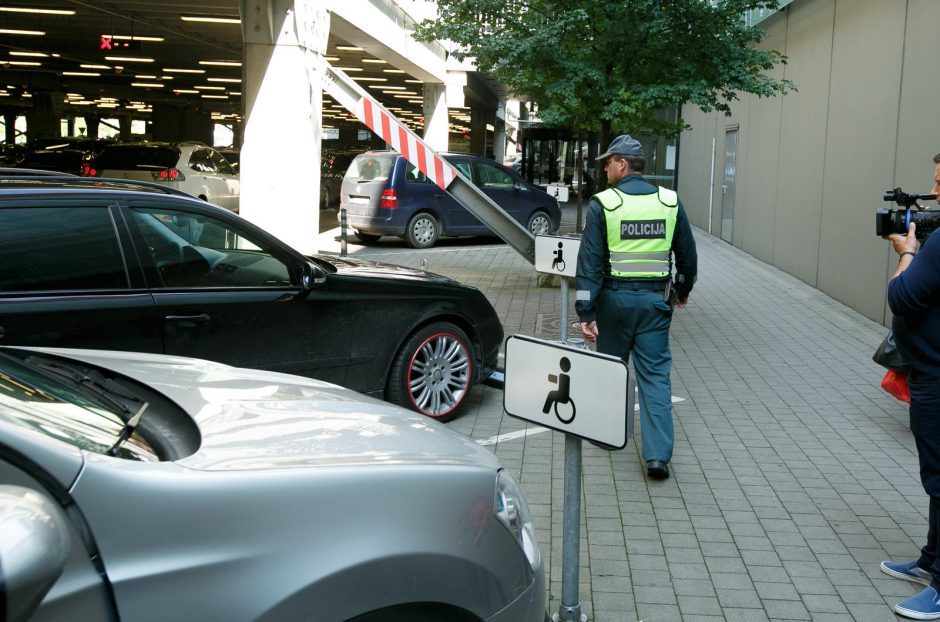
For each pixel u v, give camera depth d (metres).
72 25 24.98
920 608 3.84
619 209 5.35
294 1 14.91
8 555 1.45
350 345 5.81
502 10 11.16
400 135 10.76
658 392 5.48
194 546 1.88
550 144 41.19
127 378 2.72
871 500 5.19
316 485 2.11
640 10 9.95
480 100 43.91
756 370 8.33
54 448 1.79
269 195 15.38
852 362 8.70
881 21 10.95
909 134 9.95
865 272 11.27
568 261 6.85
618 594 4.00
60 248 4.57
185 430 2.32
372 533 2.14
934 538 4.05
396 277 6.18
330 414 2.64
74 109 68.81
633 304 5.39
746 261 17.03
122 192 4.86
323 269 5.88
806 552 4.48
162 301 4.88
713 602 3.95
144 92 53.91
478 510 2.44
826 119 13.17
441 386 6.47
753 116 17.97
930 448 3.79
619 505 5.05
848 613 3.88
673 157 27.70
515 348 3.56
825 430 6.51
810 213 13.86
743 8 10.48
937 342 3.69
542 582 2.69
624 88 10.38
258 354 5.34
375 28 21.81
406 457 2.39
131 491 1.83
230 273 5.25
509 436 6.24
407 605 2.21
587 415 3.33
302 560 2.01
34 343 4.41
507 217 11.44
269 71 15.15
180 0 19.38
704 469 5.66
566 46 10.91
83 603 1.71
